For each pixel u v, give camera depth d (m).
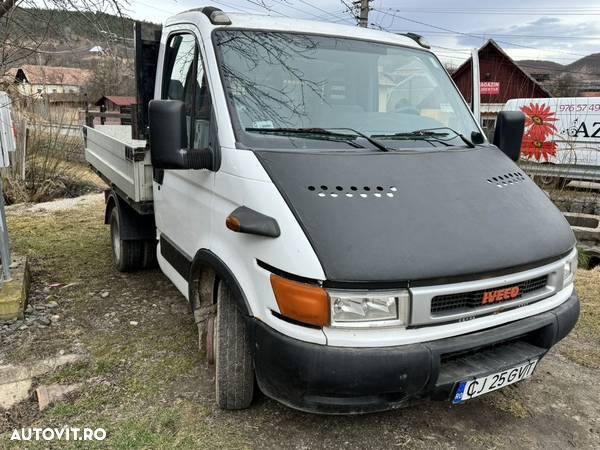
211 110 3.11
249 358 3.00
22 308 4.44
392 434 3.00
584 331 4.40
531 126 11.95
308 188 2.60
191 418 3.11
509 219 2.84
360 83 3.57
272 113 3.09
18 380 3.52
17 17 5.07
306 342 2.37
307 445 2.89
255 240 2.61
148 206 4.50
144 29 4.29
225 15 3.40
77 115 11.27
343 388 2.35
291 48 3.44
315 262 2.33
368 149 3.04
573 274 3.10
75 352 3.91
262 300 2.56
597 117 11.06
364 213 2.53
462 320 2.54
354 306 2.33
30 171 10.59
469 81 4.95
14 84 7.85
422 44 4.21
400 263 2.37
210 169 3.07
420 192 2.76
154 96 4.12
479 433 3.04
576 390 3.52
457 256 2.48
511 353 2.78
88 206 9.47
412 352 2.38
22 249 6.56
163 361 3.77
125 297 5.01
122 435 2.96
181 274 3.71
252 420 3.09
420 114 3.71
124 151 4.70
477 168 3.16
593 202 8.34
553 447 2.94
